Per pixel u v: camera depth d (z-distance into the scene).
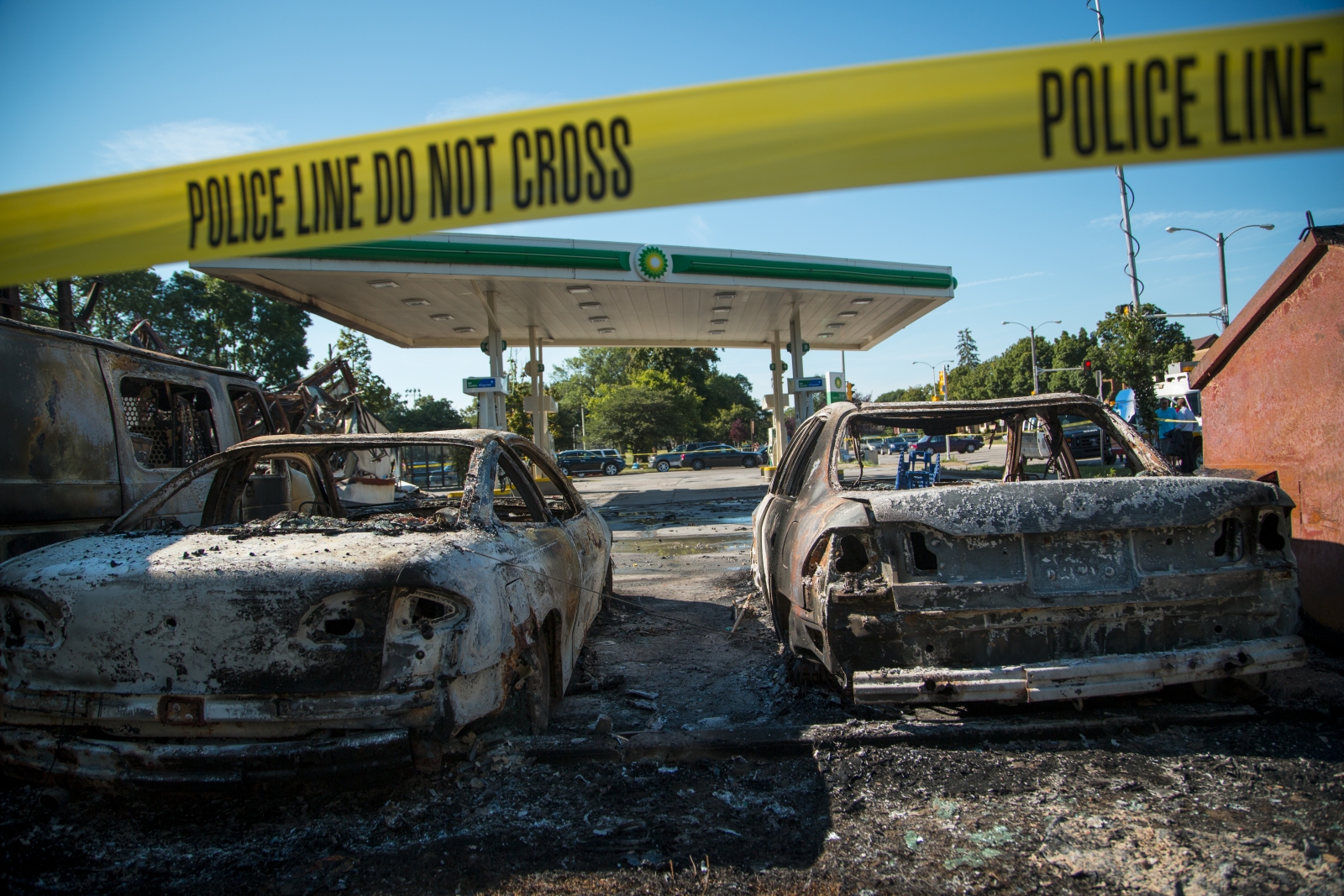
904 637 3.10
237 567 2.64
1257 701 3.41
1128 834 2.47
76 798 2.88
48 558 2.87
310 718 2.55
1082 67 1.74
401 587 2.62
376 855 2.51
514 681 3.22
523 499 4.34
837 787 2.89
